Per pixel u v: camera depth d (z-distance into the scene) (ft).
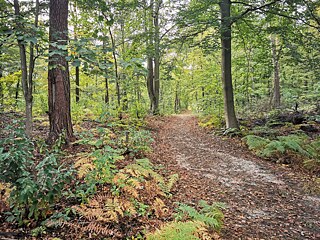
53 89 22.94
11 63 24.79
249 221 14.66
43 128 30.63
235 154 30.55
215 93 60.34
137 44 40.24
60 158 19.12
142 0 42.34
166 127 51.70
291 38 37.45
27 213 11.54
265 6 34.91
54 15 21.66
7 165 10.32
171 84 117.60
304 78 70.64
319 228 14.17
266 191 19.40
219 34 37.73
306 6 32.83
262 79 67.31
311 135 37.73
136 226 12.36
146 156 25.88
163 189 17.42
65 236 10.80
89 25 35.47
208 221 12.34
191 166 25.49
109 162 16.47
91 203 13.02
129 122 40.78
